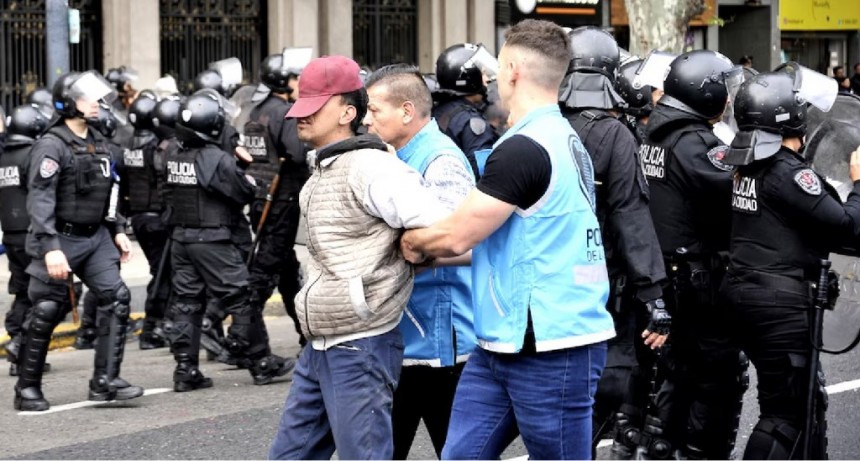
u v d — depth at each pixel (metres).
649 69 9.04
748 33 34.69
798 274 7.39
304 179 12.48
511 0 27.12
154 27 22.94
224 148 12.73
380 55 26.09
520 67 6.12
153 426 10.27
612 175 7.60
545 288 5.99
